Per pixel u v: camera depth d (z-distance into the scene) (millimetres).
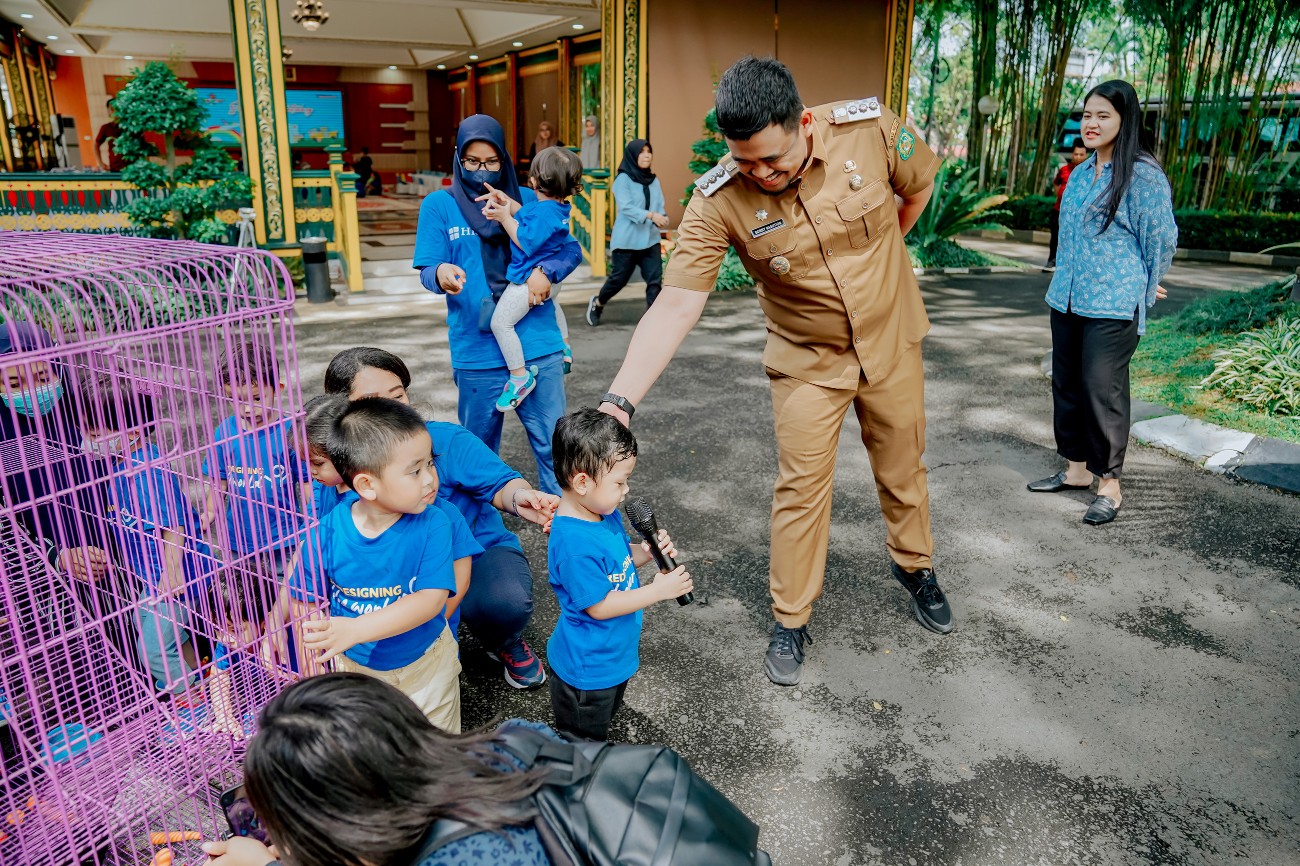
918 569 3213
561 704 2416
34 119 17266
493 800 1043
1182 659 3053
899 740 2658
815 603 3443
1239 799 2404
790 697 2867
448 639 2291
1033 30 17312
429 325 8414
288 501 2148
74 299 1747
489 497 2715
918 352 2928
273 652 2098
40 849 1766
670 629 3262
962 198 12344
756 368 6922
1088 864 2191
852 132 2600
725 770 2529
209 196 9070
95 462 2188
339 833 980
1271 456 4551
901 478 3049
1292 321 5914
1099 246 3852
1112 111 3682
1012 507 4277
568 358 3895
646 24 11562
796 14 12406
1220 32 15078
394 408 1931
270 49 9602
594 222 10961
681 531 4051
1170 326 7246
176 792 1919
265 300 1891
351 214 9648
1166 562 3725
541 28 15742
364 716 1010
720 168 2572
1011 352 7445
